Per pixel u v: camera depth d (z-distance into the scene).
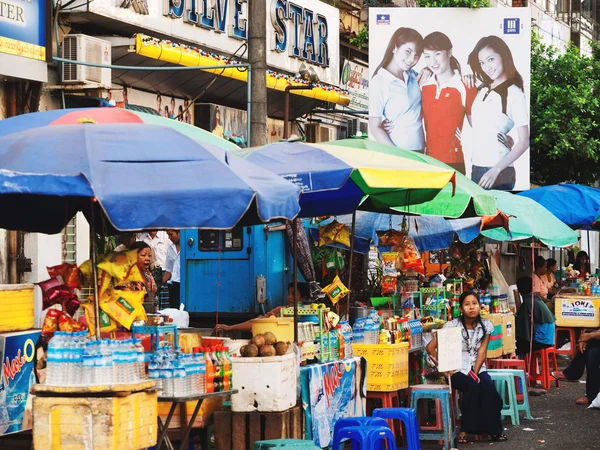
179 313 15.06
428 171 12.27
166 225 8.11
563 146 34.34
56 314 9.59
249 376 10.55
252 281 18.56
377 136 27.80
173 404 9.55
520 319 19.84
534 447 13.51
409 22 27.66
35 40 16.66
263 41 16.41
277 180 9.28
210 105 22.38
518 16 27.42
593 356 17.38
